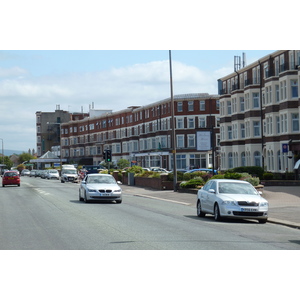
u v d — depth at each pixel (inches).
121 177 2402.8
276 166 2082.9
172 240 563.2
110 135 4660.4
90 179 1234.0
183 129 3602.4
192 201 1273.4
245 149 2440.9
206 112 3580.2
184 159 3587.6
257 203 799.7
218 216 813.2
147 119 3993.6
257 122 2379.4
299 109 1898.4
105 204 1160.8
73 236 593.9
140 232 636.1
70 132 5413.4
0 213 917.2
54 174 3440.0
